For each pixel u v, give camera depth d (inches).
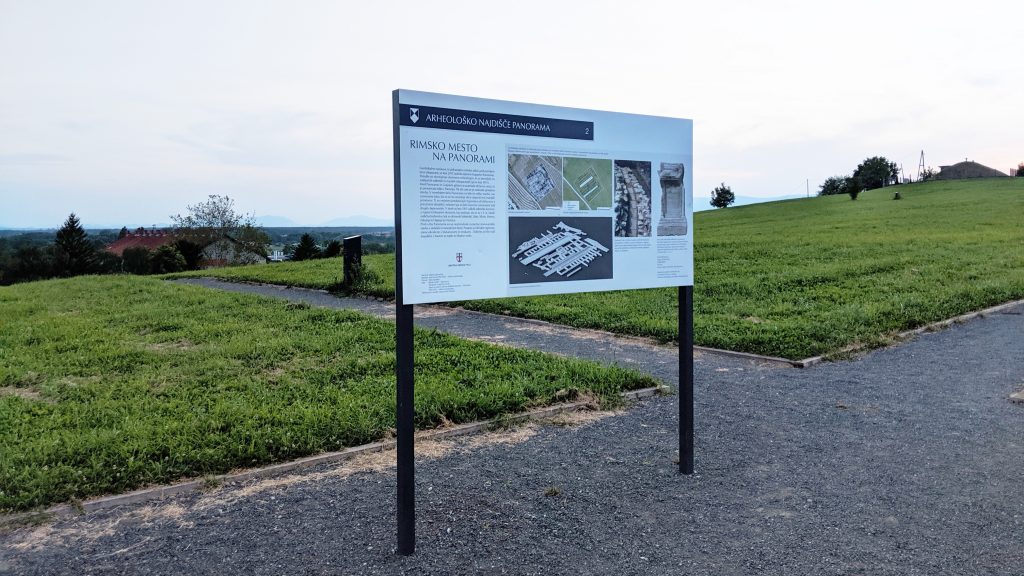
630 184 198.2
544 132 181.6
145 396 282.4
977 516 172.9
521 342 426.0
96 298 637.9
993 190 2192.4
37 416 258.5
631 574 146.4
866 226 1368.1
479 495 188.9
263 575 147.2
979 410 268.4
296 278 804.0
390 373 323.6
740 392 301.1
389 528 168.7
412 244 160.2
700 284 647.1
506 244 175.5
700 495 188.4
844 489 191.3
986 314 490.0
